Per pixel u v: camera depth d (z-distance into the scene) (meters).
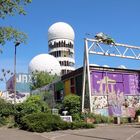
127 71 46.47
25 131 24.11
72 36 112.44
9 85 88.69
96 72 43.47
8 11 18.12
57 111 40.81
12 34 18.53
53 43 111.06
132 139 17.14
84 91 39.38
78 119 36.34
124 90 45.62
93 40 38.38
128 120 39.22
